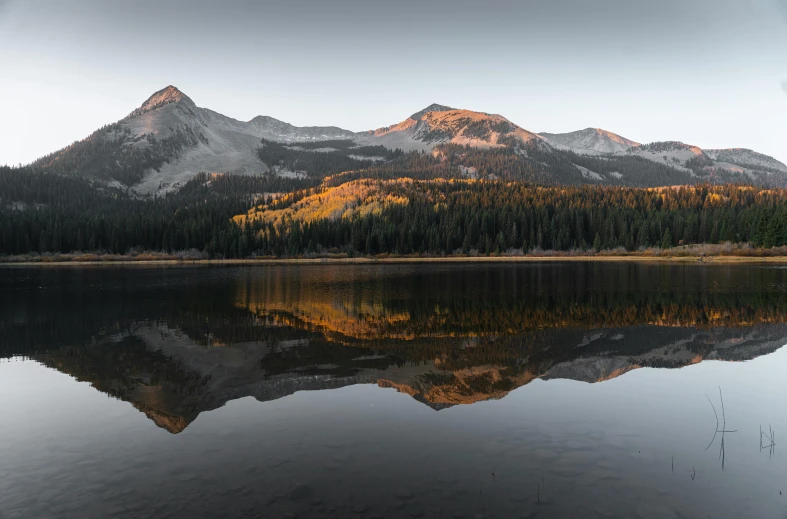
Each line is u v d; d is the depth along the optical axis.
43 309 37.88
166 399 16.09
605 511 8.75
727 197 170.12
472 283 58.25
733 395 15.92
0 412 14.84
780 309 35.34
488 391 16.61
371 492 9.48
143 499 9.37
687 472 10.35
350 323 31.14
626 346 23.89
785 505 9.01
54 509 9.05
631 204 160.25
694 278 60.59
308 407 14.97
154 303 41.31
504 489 9.57
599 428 12.95
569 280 60.59
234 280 66.06
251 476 10.26
